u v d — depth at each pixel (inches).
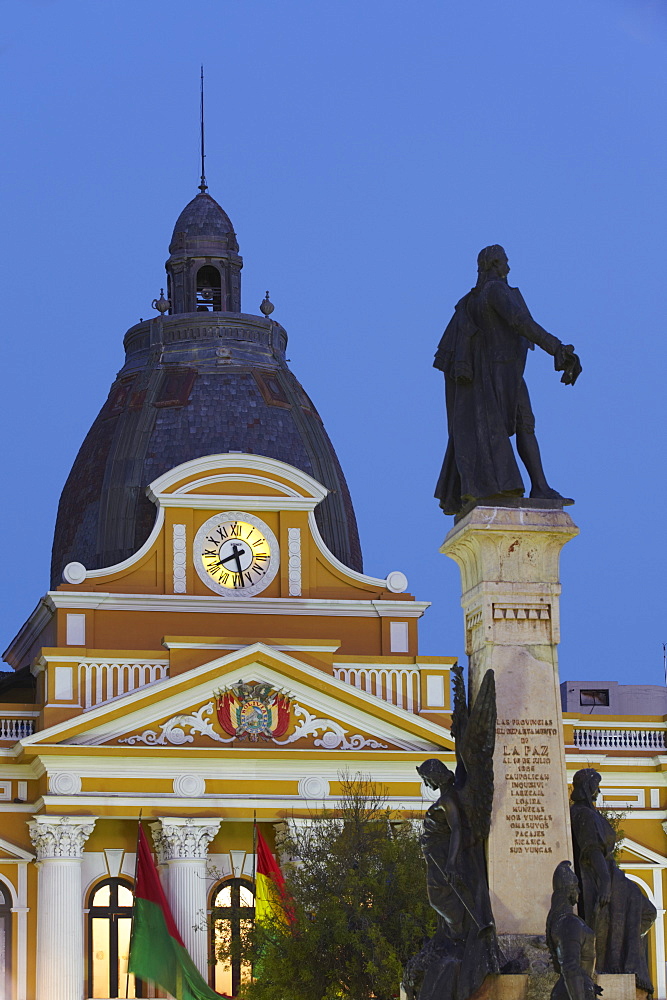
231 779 3353.8
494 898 1269.7
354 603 3592.5
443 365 1386.6
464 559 1355.8
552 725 1304.1
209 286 4057.6
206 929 3302.2
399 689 3513.8
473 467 1355.8
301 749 3368.6
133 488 3703.3
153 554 3553.2
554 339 1338.6
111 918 3371.1
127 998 3334.2
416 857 2874.0
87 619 3484.3
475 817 1275.8
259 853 3238.2
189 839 3307.1
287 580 3587.6
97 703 3371.1
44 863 3294.8
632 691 4087.1
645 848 3602.4
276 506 3595.0
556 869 1230.9
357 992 2758.4
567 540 1332.4
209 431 3754.9
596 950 1254.3
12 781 3412.9
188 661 3395.7
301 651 3454.7
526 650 1316.4
